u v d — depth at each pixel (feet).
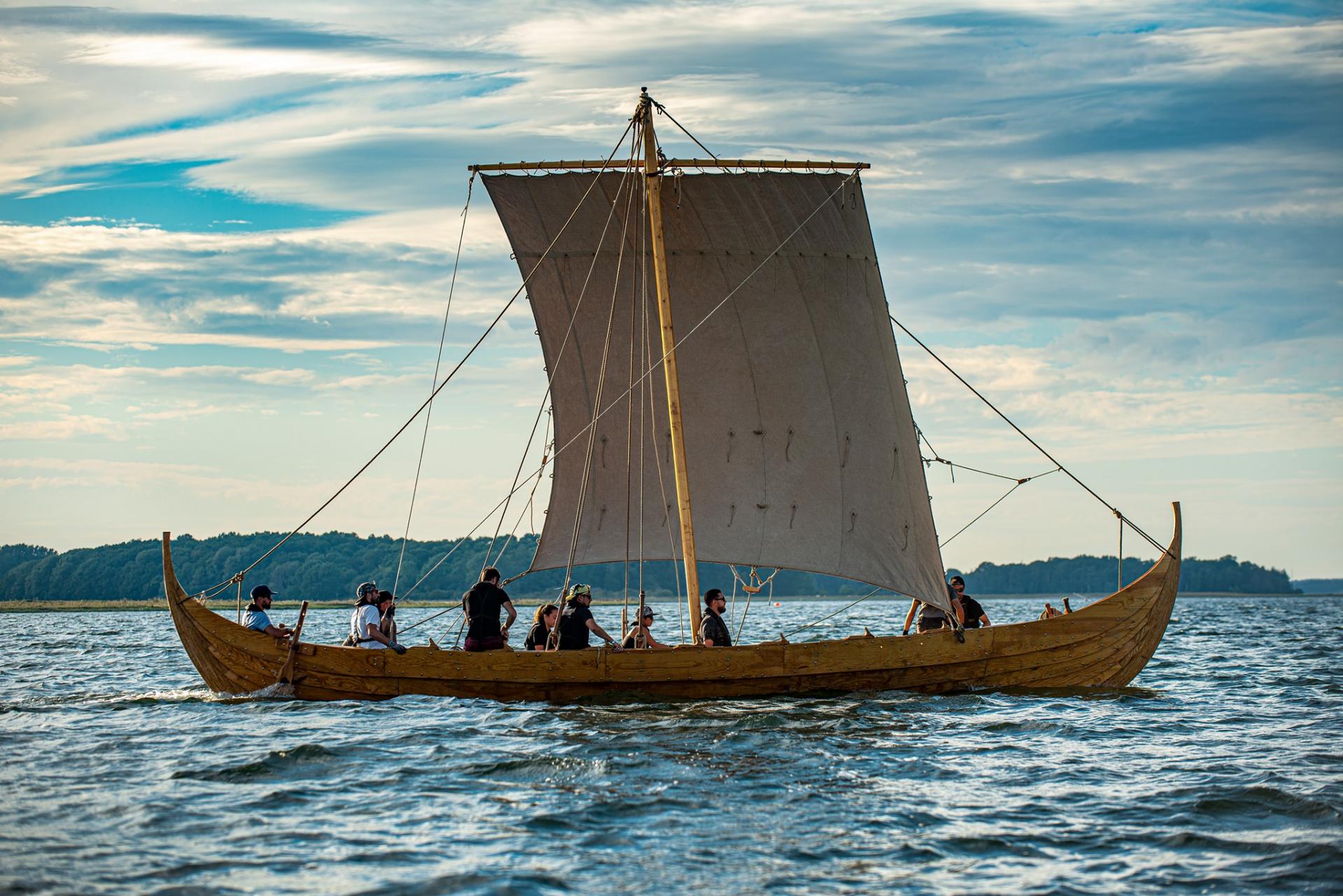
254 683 101.35
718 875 53.57
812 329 109.91
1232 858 56.34
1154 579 109.70
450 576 605.31
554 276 113.50
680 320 111.86
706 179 109.91
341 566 614.34
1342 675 142.82
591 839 58.90
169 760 76.64
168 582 102.17
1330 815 63.93
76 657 181.16
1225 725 94.99
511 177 111.86
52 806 64.54
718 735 84.28
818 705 96.89
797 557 109.19
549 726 87.92
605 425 113.91
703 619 103.14
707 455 111.55
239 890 50.75
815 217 109.60
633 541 112.68
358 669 99.25
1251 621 355.36
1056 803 66.64
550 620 103.04
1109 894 51.52
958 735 86.33
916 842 58.65
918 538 107.04
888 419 108.37
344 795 67.26
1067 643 106.73
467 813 63.46
